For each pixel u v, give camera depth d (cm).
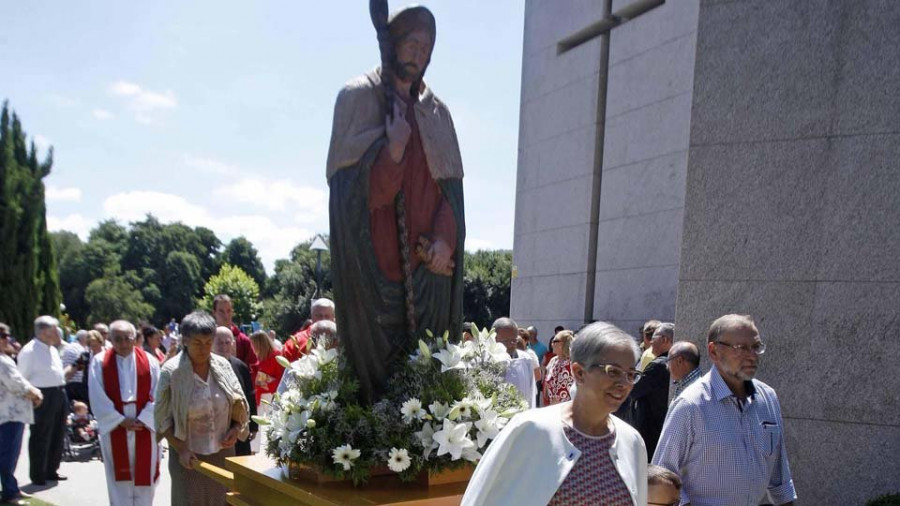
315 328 469
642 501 220
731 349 314
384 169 365
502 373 397
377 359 366
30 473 803
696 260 512
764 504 330
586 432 219
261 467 381
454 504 314
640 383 518
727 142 504
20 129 2414
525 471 213
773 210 486
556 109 1730
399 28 377
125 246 7356
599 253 1556
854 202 460
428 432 334
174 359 475
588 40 1673
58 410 821
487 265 4312
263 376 722
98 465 933
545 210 1755
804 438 467
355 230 358
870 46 459
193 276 7350
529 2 1859
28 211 2312
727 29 507
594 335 218
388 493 318
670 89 1371
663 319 1345
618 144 1511
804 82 479
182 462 453
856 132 461
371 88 370
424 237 384
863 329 453
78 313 6519
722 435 311
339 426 332
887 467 441
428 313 388
